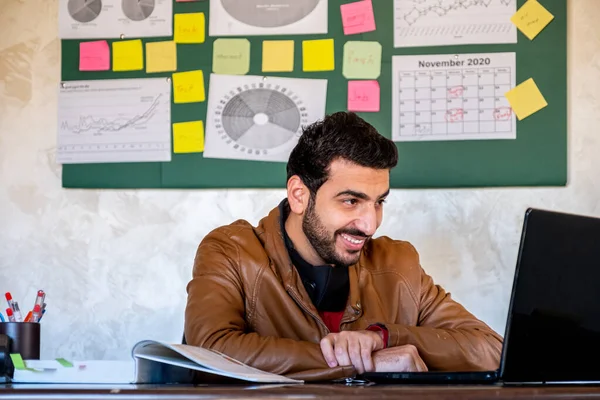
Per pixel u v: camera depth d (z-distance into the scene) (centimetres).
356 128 199
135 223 301
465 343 196
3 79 307
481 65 295
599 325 141
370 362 174
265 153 299
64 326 299
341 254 204
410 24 297
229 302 206
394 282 221
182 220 300
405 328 193
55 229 303
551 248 139
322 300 211
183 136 301
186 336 203
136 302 298
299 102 298
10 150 306
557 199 292
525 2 295
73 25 307
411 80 296
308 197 206
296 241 213
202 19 303
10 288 301
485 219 293
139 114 303
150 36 305
